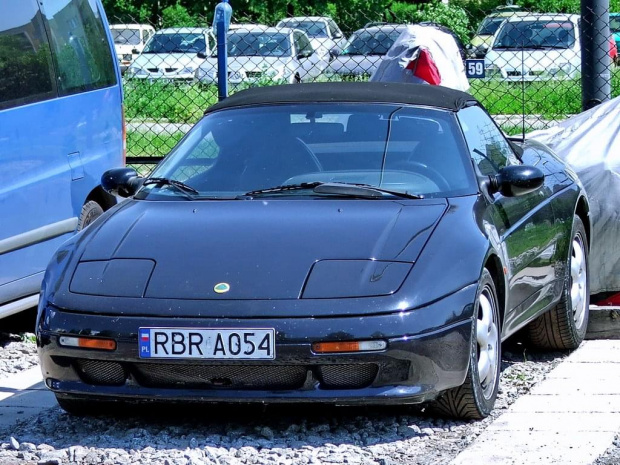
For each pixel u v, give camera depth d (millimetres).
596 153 8289
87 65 9125
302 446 5422
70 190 8594
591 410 5961
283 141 6555
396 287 5301
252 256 5512
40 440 5684
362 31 25250
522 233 6426
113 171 6820
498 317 5992
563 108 20203
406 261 5445
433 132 6492
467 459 5160
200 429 5750
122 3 37156
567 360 7207
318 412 5957
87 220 8938
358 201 6031
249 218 5891
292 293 5270
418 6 37625
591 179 8094
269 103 6914
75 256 5809
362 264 5422
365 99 6797
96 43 9367
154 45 25797
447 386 5402
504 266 6008
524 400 6203
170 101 20047
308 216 5863
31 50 8344
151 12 37375
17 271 7938
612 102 9031
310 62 25016
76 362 5484
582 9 10828
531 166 6438
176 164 6648
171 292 5359
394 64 11031
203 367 5293
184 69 23250
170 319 5254
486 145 6918
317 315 5188
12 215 7871
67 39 8898
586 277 7672
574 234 7398
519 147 7648
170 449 5422
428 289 5340
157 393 5371
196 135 6832
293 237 5645
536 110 20094
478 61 12094
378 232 5660
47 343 5484
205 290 5336
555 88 21219
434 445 5422
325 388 5289
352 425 5730
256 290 5301
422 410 5930
